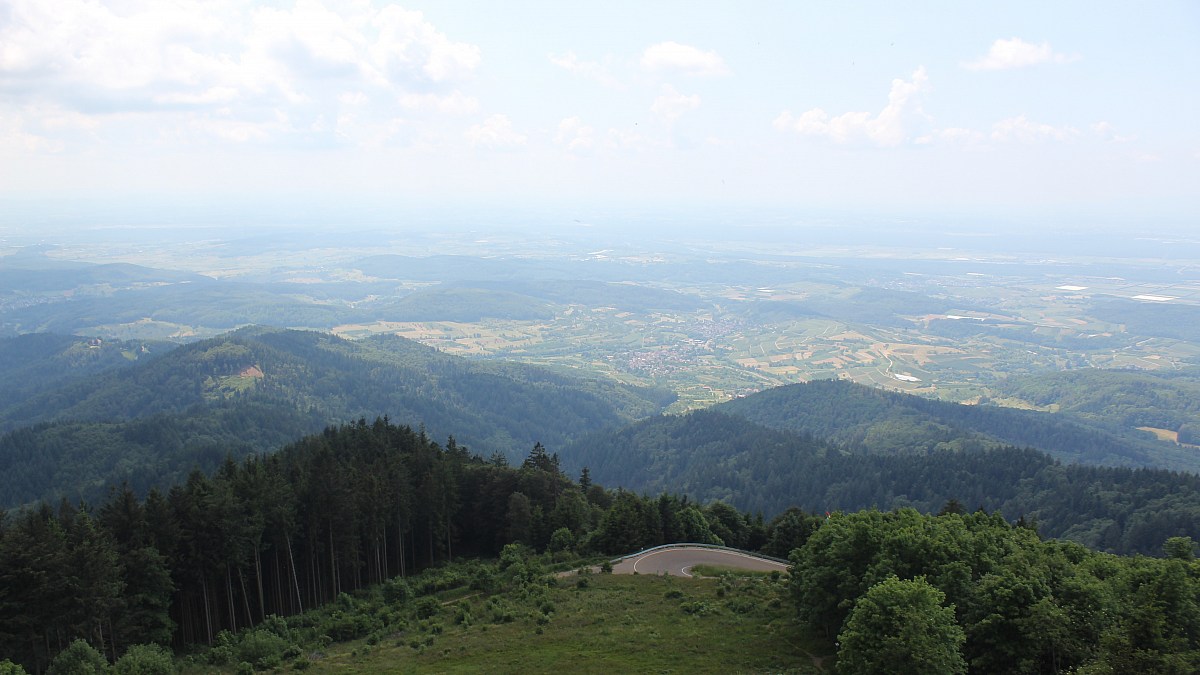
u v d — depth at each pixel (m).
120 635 65.88
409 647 62.03
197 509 75.75
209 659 64.38
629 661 55.06
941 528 55.34
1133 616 40.81
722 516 116.12
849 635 43.53
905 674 40.84
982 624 45.12
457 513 111.50
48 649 63.00
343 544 87.25
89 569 63.44
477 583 82.25
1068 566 49.84
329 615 77.44
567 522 105.19
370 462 108.94
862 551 54.09
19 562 62.28
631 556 92.19
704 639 59.00
